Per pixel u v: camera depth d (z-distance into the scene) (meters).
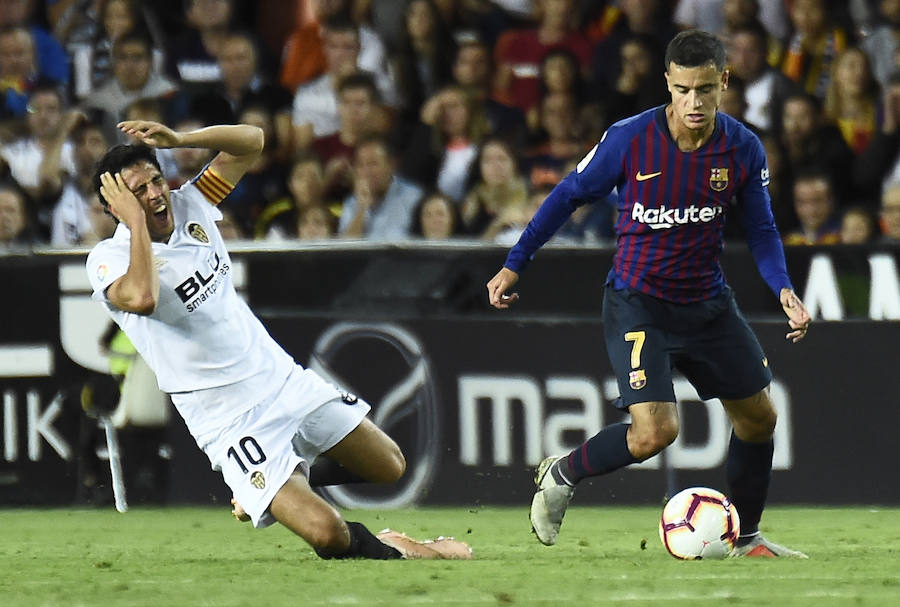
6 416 32.00
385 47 45.19
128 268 18.06
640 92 40.94
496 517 29.09
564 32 43.69
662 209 18.34
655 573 16.77
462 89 40.88
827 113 41.47
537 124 41.34
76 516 30.06
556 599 14.09
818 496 31.38
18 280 31.94
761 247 18.94
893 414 31.58
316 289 31.69
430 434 31.42
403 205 38.34
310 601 14.04
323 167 40.94
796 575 16.47
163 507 31.59
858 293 31.75
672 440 18.44
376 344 31.52
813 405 31.45
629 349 18.58
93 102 42.59
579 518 28.88
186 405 18.94
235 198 38.94
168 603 14.04
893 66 42.94
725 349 18.75
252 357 18.89
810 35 43.06
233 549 22.09
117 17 44.31
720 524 18.91
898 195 35.94
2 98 42.72
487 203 38.38
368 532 18.83
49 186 39.75
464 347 31.53
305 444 19.45
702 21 44.00
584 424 31.64
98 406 31.75
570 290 31.84
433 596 14.37
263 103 42.25
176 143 18.64
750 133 18.42
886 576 16.31
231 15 44.75
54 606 13.94
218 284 18.77
